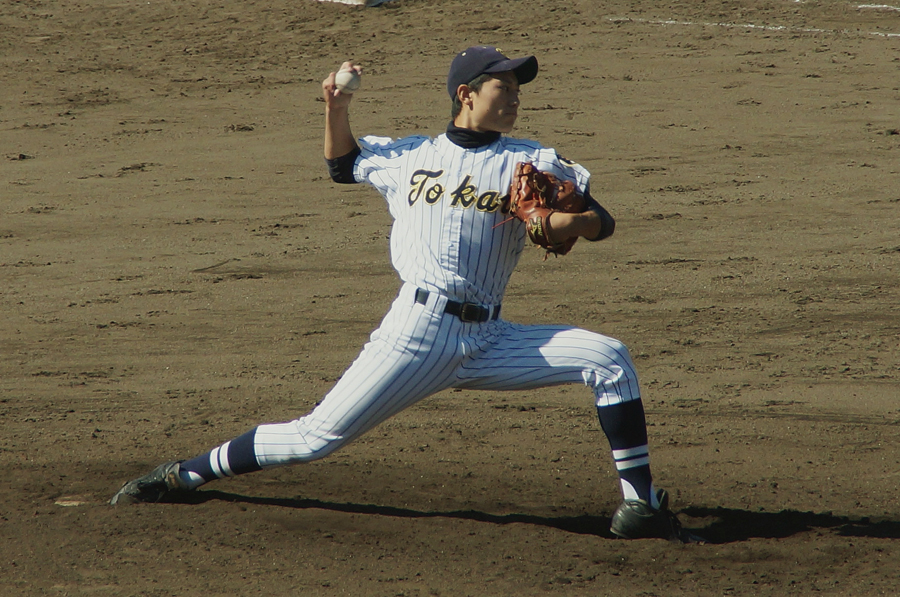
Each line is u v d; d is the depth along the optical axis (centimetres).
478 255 1334
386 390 1368
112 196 4191
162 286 3078
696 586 1276
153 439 1925
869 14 7338
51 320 2795
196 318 2772
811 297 2759
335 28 7744
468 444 1878
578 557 1358
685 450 1833
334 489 1656
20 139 5222
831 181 3984
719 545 1391
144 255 3419
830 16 7356
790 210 3644
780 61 6175
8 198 4209
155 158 4794
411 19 7881
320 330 2644
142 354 2498
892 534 1440
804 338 2455
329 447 1430
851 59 6109
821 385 2150
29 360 2472
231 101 5934
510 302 2814
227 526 1477
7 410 2116
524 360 1367
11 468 1761
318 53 7088
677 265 3095
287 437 1457
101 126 5456
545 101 5547
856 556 1359
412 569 1334
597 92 5694
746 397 2100
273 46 7362
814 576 1300
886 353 2331
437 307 1337
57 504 1584
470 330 1356
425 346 1344
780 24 7175
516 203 1287
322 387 2227
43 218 3912
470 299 1349
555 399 2127
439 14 7931
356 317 2744
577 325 2608
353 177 1434
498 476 1716
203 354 2486
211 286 3059
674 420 1984
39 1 8875
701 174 4172
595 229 1273
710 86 5706
